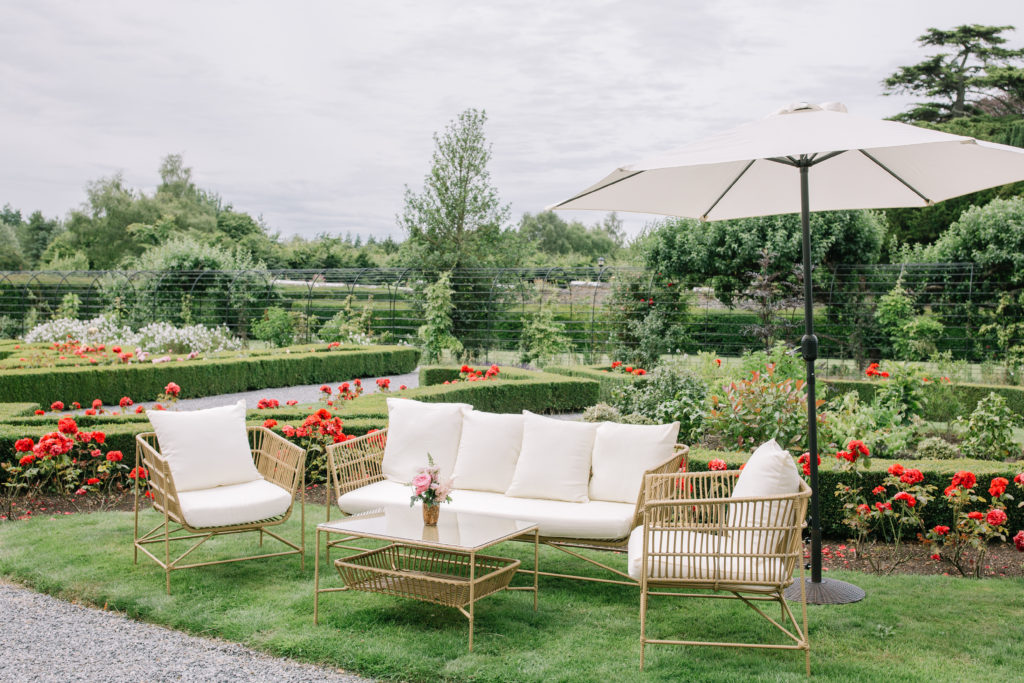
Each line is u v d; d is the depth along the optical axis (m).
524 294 17.81
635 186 4.50
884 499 5.16
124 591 4.21
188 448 4.73
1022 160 3.69
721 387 7.72
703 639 3.57
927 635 3.59
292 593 4.22
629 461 4.62
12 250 39.97
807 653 3.20
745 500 3.35
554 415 11.44
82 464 6.20
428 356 17.91
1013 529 5.27
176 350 16.48
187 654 3.48
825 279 15.95
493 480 4.90
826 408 7.63
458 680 3.17
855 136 3.36
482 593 3.71
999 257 14.53
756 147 3.37
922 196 4.46
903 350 14.61
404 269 19.38
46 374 11.16
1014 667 3.23
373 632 3.66
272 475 4.99
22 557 4.78
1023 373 12.27
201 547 5.03
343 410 7.78
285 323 19.38
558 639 3.58
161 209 41.94
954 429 9.21
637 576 3.53
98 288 22.89
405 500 4.71
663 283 16.14
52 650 3.52
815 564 4.18
